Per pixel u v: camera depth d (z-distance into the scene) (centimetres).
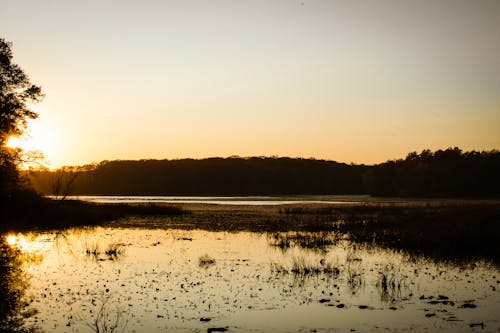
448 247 2870
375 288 1839
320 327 1359
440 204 8169
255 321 1412
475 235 3036
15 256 2667
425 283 1930
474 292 1775
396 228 3953
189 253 2741
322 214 5928
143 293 1747
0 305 1573
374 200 11469
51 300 1647
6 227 4475
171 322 1403
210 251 2825
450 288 1841
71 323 1392
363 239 3375
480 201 10000
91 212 5453
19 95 4203
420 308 1553
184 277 2036
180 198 14025
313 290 1805
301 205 8581
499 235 3019
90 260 2505
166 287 1844
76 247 3047
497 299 1669
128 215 5878
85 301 1636
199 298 1677
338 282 1944
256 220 5125
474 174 12725
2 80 4081
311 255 2692
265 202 10350
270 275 2080
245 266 2306
